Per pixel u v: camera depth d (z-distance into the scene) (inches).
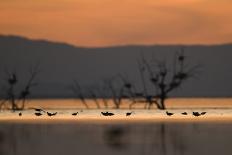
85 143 2118.6
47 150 1918.1
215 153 1827.0
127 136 2369.6
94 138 2284.7
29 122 3198.8
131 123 3083.2
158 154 1813.5
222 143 2091.5
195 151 1876.2
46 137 2329.0
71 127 2824.8
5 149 1948.8
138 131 2578.7
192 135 2384.4
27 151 1892.2
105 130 2637.8
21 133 2504.9
